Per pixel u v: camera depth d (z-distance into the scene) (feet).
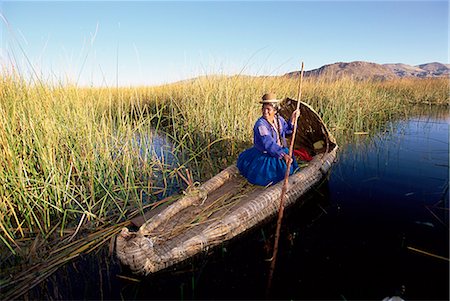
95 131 13.35
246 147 17.26
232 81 20.33
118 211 11.23
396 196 11.03
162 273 7.66
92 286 7.38
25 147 11.04
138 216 10.68
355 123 22.35
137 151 14.30
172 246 8.23
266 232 9.35
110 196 11.40
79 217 10.75
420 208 10.09
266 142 11.18
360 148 17.46
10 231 9.39
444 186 11.55
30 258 8.51
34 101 11.80
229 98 19.16
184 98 22.72
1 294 7.18
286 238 8.96
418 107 34.40
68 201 10.62
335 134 20.94
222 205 10.36
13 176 10.12
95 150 12.80
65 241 9.31
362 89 29.53
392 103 30.91
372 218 9.70
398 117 27.94
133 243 7.34
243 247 8.67
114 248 8.82
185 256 7.94
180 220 9.53
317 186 12.23
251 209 9.23
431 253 7.92
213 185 11.56
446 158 14.90
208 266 7.93
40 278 7.72
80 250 8.79
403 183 12.07
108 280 7.57
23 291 7.28
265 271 7.64
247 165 11.94
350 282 7.14
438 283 6.95
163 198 12.34
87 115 13.53
